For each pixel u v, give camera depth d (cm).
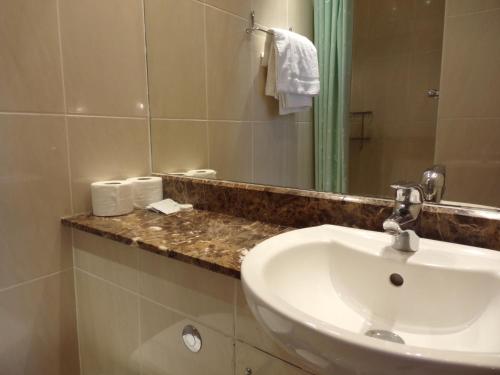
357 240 71
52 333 104
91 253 100
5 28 86
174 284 81
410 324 64
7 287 93
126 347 96
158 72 120
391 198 81
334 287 72
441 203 75
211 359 77
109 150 112
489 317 55
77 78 101
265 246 66
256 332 69
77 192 105
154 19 118
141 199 112
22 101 90
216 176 112
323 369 43
